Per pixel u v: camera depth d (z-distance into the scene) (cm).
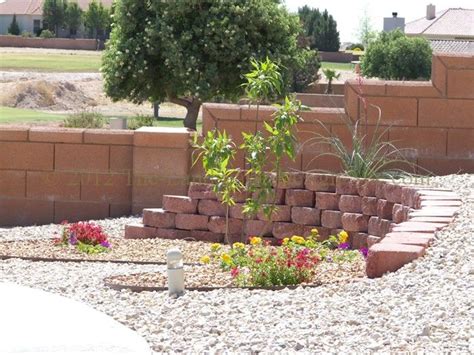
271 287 1016
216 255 1266
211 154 1327
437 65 1711
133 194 1767
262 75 1338
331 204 1441
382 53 6888
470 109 1709
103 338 767
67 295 1003
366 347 728
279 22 3762
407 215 1270
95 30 12006
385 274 994
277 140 1331
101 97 6519
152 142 1752
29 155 1797
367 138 1723
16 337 769
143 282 1060
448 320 792
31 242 1468
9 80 6944
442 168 1717
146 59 3728
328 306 875
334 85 6150
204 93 3647
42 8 12169
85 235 1415
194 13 3694
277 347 739
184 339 781
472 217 1136
